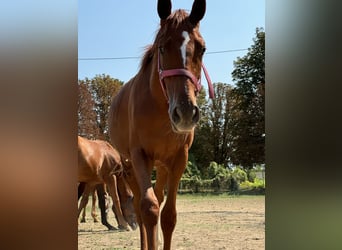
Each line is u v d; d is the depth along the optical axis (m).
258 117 27.17
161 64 2.71
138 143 3.20
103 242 5.60
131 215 7.38
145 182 2.94
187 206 11.28
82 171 7.18
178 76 2.55
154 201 2.77
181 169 3.25
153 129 3.07
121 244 5.41
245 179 22.30
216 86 28.50
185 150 3.22
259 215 8.62
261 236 5.73
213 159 28.86
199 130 28.80
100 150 7.39
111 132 4.21
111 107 4.27
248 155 27.28
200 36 2.71
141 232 3.86
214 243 5.17
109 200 9.99
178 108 2.45
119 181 7.57
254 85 27.53
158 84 2.90
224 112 28.64
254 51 27.39
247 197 15.55
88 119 20.36
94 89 24.11
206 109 28.81
